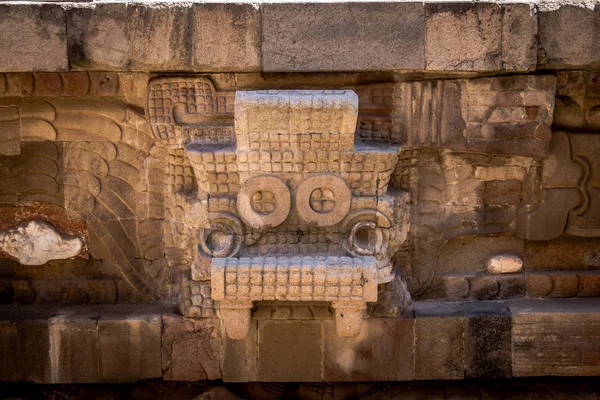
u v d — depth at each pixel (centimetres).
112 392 501
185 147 460
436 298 510
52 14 438
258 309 485
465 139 469
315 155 442
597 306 495
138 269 506
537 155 470
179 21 441
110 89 473
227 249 455
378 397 502
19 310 496
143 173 489
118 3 440
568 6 445
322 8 440
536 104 462
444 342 491
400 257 503
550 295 510
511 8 441
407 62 446
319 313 486
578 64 452
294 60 445
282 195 448
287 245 461
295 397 511
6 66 441
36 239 494
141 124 481
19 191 489
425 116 468
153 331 489
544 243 507
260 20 441
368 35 443
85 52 444
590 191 489
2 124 476
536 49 448
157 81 463
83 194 492
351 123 426
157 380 505
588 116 480
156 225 498
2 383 494
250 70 450
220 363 494
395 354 493
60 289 507
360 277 440
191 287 489
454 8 441
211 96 466
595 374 490
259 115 423
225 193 457
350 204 453
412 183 490
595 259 509
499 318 487
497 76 460
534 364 491
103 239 498
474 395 498
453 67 448
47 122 478
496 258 505
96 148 486
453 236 500
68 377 491
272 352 493
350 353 493
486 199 495
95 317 489
